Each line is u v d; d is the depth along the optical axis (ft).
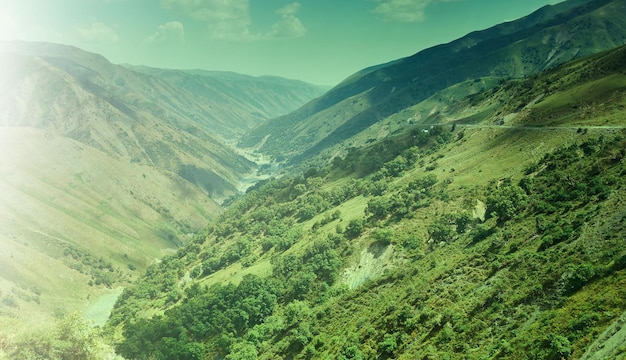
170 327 493.36
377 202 564.30
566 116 549.54
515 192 385.09
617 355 152.25
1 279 644.69
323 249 535.19
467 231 419.13
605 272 204.13
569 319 190.49
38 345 217.56
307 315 406.21
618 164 330.13
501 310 230.89
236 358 376.48
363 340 290.56
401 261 445.78
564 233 265.13
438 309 269.44
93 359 237.66
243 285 522.06
